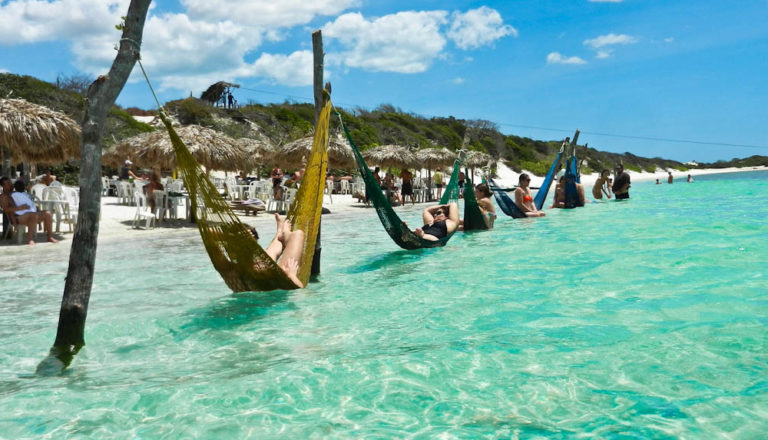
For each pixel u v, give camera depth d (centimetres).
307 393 275
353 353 335
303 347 354
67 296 351
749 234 791
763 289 455
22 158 1139
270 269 492
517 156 6159
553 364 303
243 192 1994
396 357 322
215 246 492
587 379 281
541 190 1370
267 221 1380
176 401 270
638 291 468
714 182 3152
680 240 750
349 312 443
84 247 350
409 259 716
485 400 261
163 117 438
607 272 557
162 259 764
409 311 440
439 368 303
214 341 373
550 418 241
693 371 286
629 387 269
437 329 384
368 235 1048
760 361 296
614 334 351
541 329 371
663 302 426
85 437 235
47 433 239
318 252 608
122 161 2219
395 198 2097
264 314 443
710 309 401
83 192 346
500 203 1214
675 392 262
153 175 1357
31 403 272
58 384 299
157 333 394
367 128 4738
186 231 1154
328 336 377
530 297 468
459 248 789
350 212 1683
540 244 789
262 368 313
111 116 3141
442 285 535
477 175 3572
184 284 582
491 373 293
